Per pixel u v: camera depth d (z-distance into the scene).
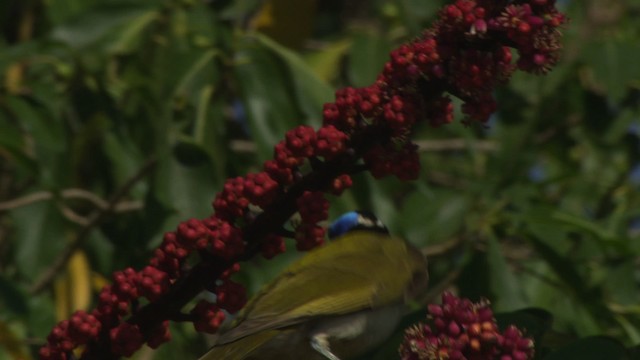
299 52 12.77
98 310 6.38
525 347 5.54
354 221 7.80
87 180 12.98
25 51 11.27
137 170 11.91
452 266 12.33
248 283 10.84
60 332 6.34
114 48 11.63
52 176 11.12
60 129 11.02
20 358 8.92
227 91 11.64
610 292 11.87
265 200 6.25
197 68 10.88
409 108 6.17
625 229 12.69
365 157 6.30
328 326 6.80
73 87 11.79
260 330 6.49
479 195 11.95
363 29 13.27
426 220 11.83
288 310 6.68
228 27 12.14
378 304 6.95
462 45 6.14
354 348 6.95
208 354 6.51
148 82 11.47
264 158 10.73
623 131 13.20
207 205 10.23
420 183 11.92
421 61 6.13
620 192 13.42
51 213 11.17
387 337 7.10
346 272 7.03
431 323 6.86
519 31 6.00
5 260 12.88
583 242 12.07
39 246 11.09
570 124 13.97
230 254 6.21
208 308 6.36
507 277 10.72
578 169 14.09
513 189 11.66
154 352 10.90
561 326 11.72
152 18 11.63
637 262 12.98
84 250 12.36
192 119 11.01
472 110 6.24
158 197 10.19
